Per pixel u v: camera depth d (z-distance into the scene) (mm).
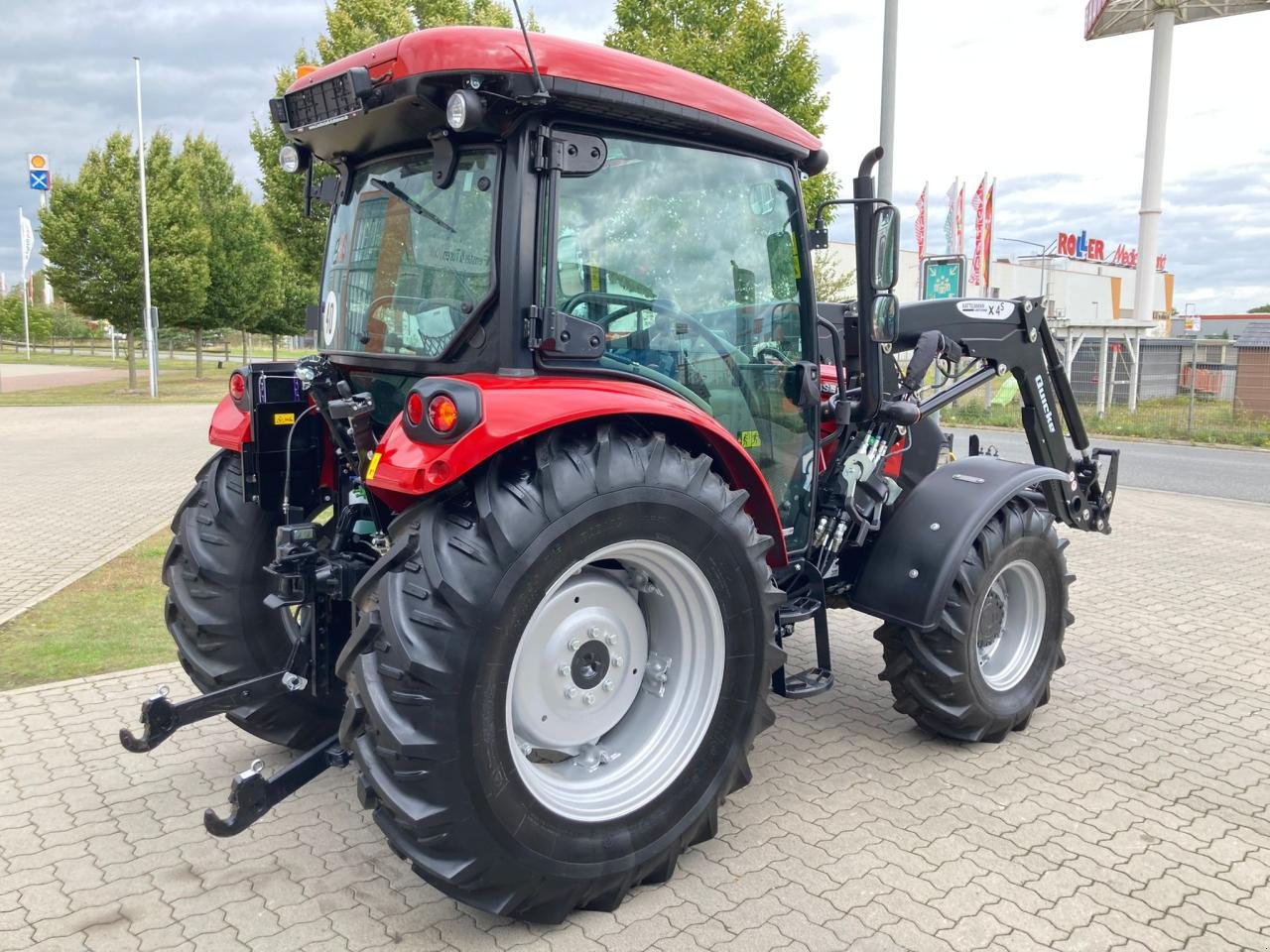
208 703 3049
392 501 2721
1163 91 22609
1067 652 5016
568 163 2633
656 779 2787
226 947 2516
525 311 2582
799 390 3521
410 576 2426
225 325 31188
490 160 2633
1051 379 4684
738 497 2867
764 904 2717
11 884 2801
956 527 3572
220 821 2498
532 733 2707
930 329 4168
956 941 2551
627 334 2943
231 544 3395
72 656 4770
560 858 2523
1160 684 4539
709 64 12484
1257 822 3213
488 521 2400
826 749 3787
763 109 3146
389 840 2473
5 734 3842
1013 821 3201
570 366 2688
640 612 2932
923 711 3732
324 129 2912
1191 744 3854
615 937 2572
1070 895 2766
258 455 3229
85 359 48375
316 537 3160
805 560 3664
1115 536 8211
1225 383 22156
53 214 24250
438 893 2779
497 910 2492
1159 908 2711
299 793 3383
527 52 2463
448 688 2324
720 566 2793
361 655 2451
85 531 7980
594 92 2592
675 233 3035
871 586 3641
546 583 2463
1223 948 2539
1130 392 20031
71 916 2643
